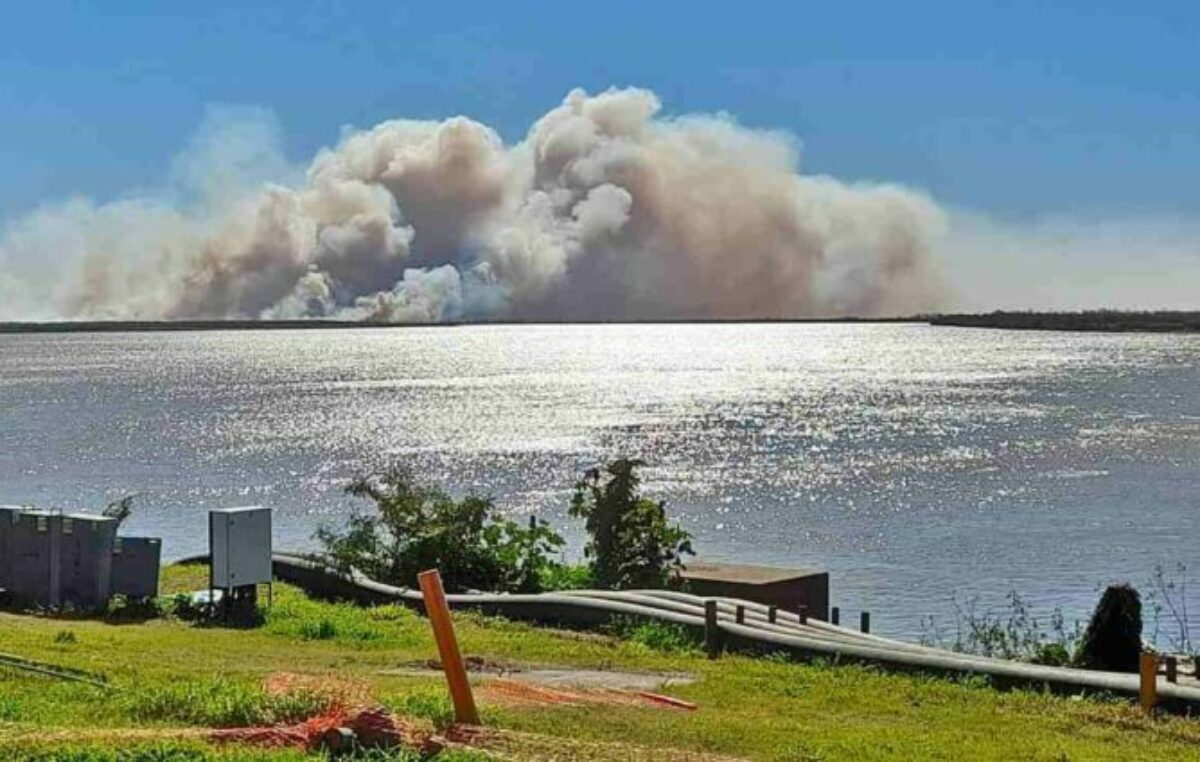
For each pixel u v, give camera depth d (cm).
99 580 2297
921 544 4469
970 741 1368
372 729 1109
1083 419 10294
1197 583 3644
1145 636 2884
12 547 2370
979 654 2184
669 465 7062
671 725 1333
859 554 4278
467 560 2823
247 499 5791
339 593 2681
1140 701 1580
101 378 17775
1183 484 6197
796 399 12725
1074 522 4981
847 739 1330
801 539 4609
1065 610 3262
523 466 6981
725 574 2838
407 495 2933
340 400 12731
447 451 7769
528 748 1138
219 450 7988
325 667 1725
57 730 1134
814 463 7175
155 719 1236
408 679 1609
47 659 1645
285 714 1208
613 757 1135
